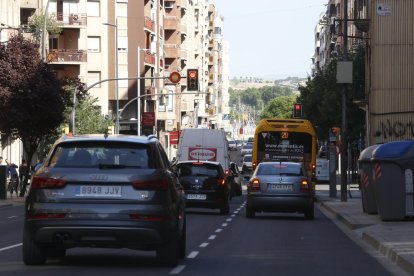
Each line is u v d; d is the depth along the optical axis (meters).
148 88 185.00
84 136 28.94
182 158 93.19
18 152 131.75
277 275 27.91
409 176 53.34
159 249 29.05
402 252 33.41
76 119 135.38
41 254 28.70
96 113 140.75
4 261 30.75
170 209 27.91
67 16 159.38
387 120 105.62
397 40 105.69
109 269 28.34
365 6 132.25
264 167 60.84
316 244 41.09
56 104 91.31
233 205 84.38
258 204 59.56
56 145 28.34
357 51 141.25
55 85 91.56
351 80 79.81
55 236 27.23
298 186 59.62
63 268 28.41
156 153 28.39
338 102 142.62
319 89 159.12
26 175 93.62
